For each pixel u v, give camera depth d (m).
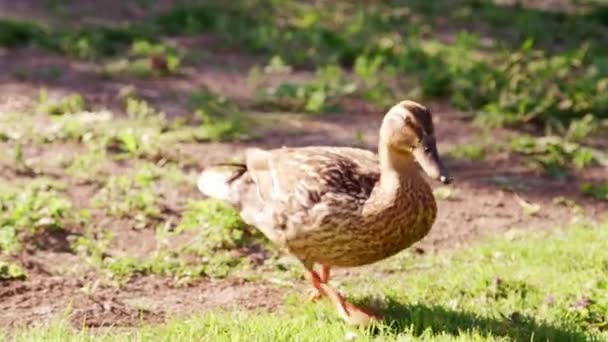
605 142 16.80
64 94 18.00
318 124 17.23
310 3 26.73
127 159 14.85
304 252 9.47
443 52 21.83
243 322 9.24
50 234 11.93
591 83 18.97
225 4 25.55
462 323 9.30
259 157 9.95
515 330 9.15
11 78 18.83
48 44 21.09
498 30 24.88
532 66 19.72
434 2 27.38
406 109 9.02
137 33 22.25
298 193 9.30
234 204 10.03
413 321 9.23
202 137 16.00
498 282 10.30
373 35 23.28
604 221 13.29
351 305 9.39
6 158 14.56
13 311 9.98
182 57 20.88
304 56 21.27
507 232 12.73
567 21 25.33
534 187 14.59
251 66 20.89
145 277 11.01
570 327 9.27
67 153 15.05
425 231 9.27
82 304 10.20
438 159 8.98
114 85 18.81
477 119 17.41
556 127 17.34
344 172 9.29
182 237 12.09
